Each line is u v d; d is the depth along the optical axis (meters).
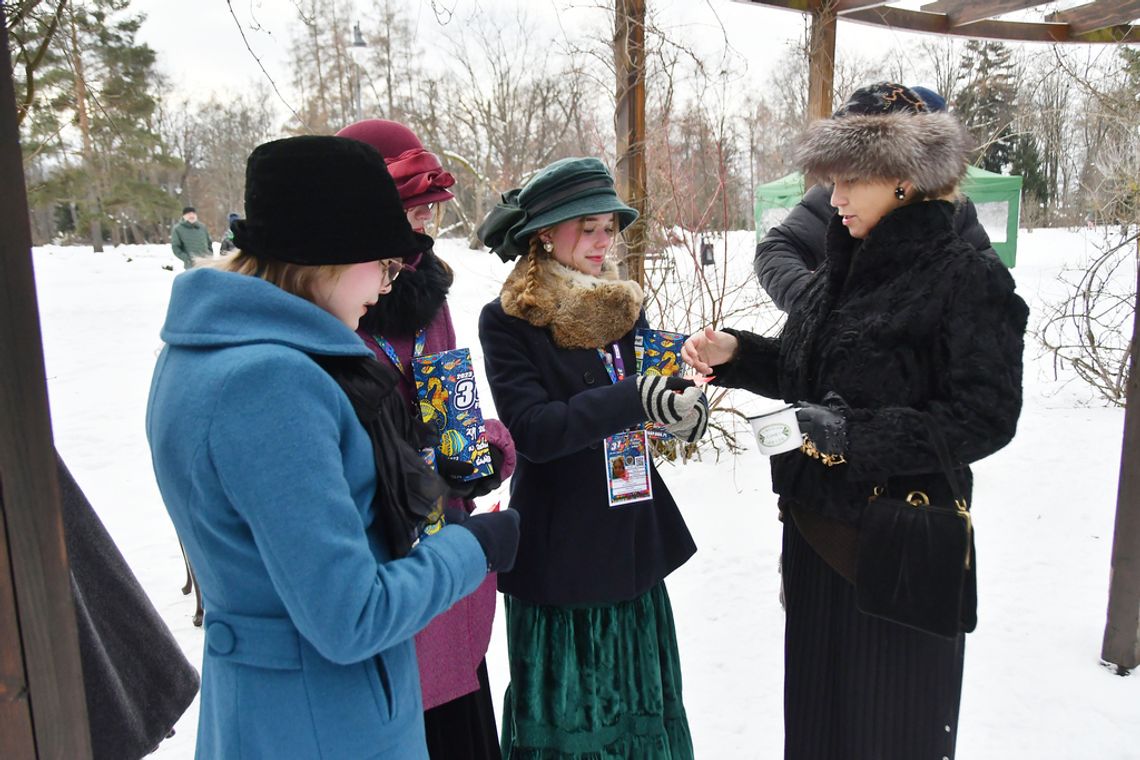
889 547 1.53
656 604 1.89
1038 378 6.85
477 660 1.72
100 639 1.52
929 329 1.50
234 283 1.05
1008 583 3.22
